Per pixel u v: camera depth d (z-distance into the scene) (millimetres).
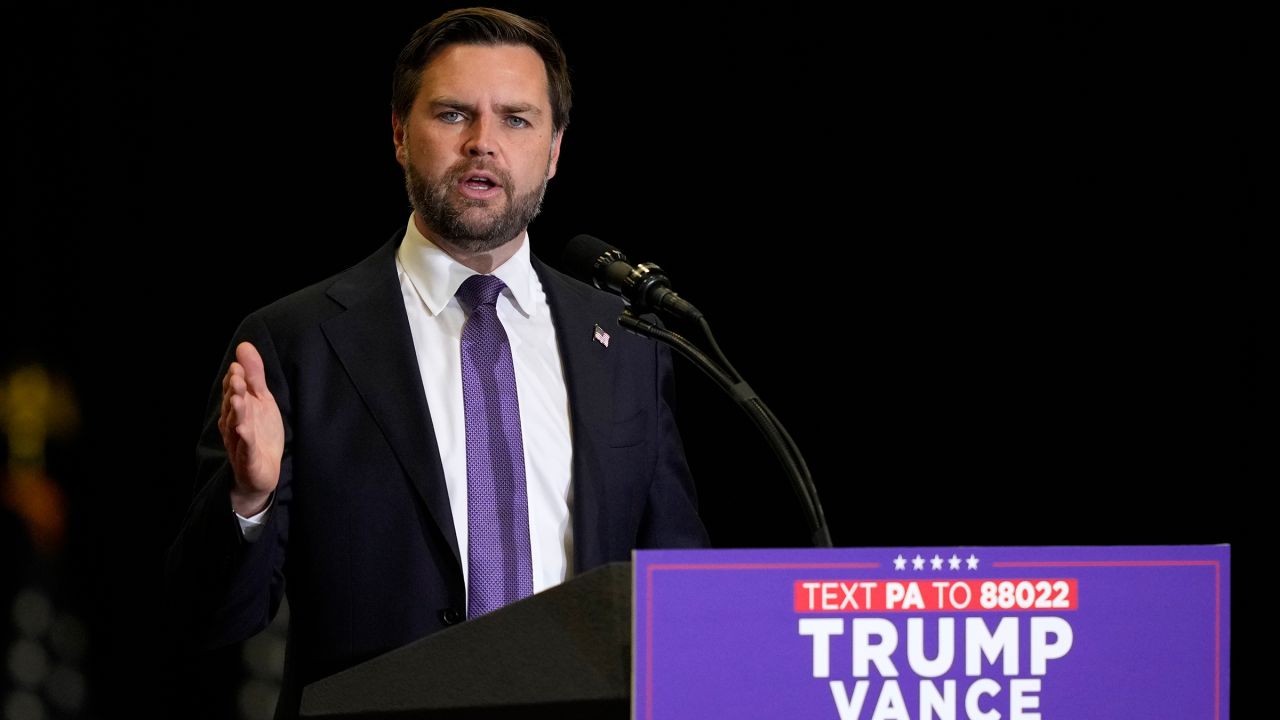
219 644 5934
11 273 14250
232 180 14484
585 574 4422
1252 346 14492
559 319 7266
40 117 14172
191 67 14320
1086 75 14805
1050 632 4195
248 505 5711
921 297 15375
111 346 14477
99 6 14117
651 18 15164
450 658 4430
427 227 7031
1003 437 15266
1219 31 14359
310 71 14445
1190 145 14562
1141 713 4223
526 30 6992
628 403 7215
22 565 14375
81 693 14367
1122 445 14961
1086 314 15016
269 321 6863
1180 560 4281
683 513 7332
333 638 6352
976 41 15023
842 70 15234
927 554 4137
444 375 6855
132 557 14555
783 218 15438
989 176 15156
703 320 5410
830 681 4051
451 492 6609
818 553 4070
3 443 14375
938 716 4105
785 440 5066
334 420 6582
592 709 4324
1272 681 14391
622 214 15320
